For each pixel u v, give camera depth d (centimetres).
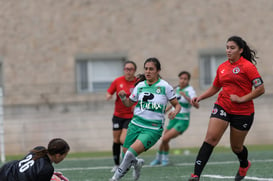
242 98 2428
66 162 4484
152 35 7681
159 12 7712
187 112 4175
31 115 6719
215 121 2509
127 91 3659
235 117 2506
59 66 7462
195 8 7800
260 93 2444
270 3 7956
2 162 4800
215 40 7831
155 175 3247
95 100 7288
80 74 7538
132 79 3697
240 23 7881
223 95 2522
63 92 7238
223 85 2536
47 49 7444
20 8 7412
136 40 7644
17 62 7381
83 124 6800
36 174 1970
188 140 6806
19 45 7388
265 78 7244
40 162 1989
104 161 4534
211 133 2506
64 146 2014
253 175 2995
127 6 7644
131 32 7638
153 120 2630
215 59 7825
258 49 7912
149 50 7669
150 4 7694
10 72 7356
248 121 2512
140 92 2683
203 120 6888
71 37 7506
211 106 6950
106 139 6806
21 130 6644
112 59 7594
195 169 2498
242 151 2638
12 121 6644
